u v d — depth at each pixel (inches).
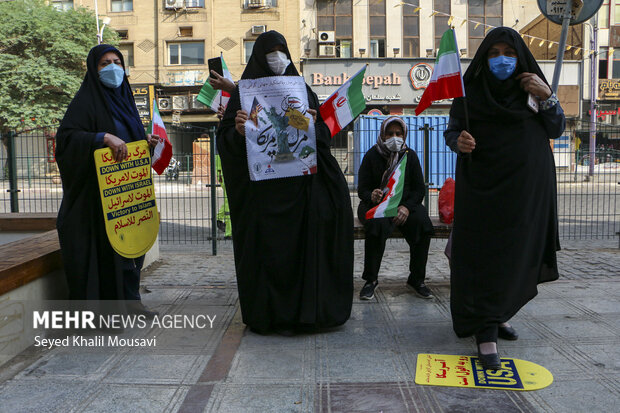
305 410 101.0
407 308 169.2
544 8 194.7
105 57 144.3
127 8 1063.6
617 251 260.1
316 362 125.0
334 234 147.6
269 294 143.9
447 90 122.3
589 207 450.9
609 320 151.9
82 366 122.8
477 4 962.7
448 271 222.7
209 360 126.3
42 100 894.4
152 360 126.3
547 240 131.1
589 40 892.0
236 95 149.7
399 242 299.6
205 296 184.7
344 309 148.8
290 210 144.3
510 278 121.3
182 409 101.4
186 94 1066.1
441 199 196.1
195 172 338.3
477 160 124.0
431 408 101.4
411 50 968.9
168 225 383.9
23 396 107.3
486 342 121.1
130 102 154.3
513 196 120.6
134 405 103.1
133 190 145.7
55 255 149.6
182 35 1055.0
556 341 135.9
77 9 960.9
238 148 145.8
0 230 229.5
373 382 113.5
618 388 108.6
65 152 138.6
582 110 927.7
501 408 101.0
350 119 148.4
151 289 193.8
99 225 143.6
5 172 308.0
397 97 938.7
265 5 1013.2
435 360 124.6
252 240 144.8
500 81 122.4
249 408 101.8
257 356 129.0
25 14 895.7
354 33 970.1
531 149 121.3
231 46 1045.8
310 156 143.6
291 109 142.9
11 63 869.8
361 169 189.3
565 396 105.6
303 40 980.6
